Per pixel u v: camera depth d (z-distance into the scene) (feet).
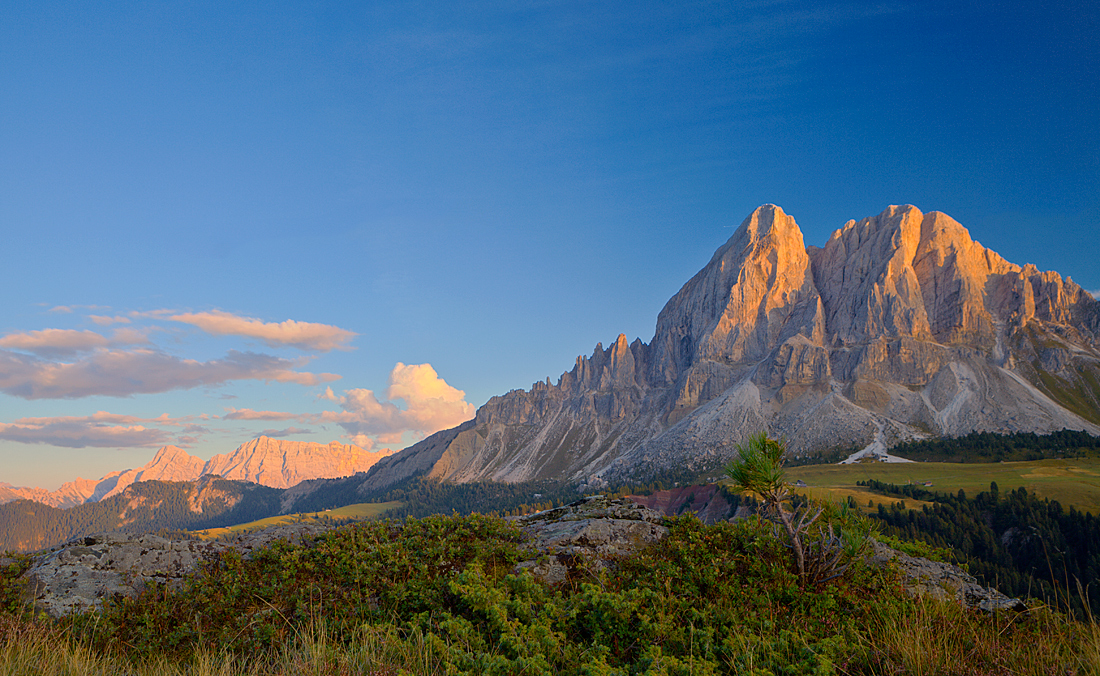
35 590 34.50
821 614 34.65
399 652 28.35
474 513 47.91
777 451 41.93
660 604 34.24
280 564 39.88
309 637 29.96
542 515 53.36
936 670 26.91
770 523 44.24
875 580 37.76
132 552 39.22
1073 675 25.73
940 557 45.06
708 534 43.78
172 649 31.68
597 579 38.32
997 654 28.12
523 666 26.61
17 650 27.73
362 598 35.65
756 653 29.37
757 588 37.06
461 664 27.35
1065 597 32.73
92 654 29.40
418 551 41.24
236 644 31.04
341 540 42.70
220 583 37.70
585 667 27.02
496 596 32.63
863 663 28.63
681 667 27.14
